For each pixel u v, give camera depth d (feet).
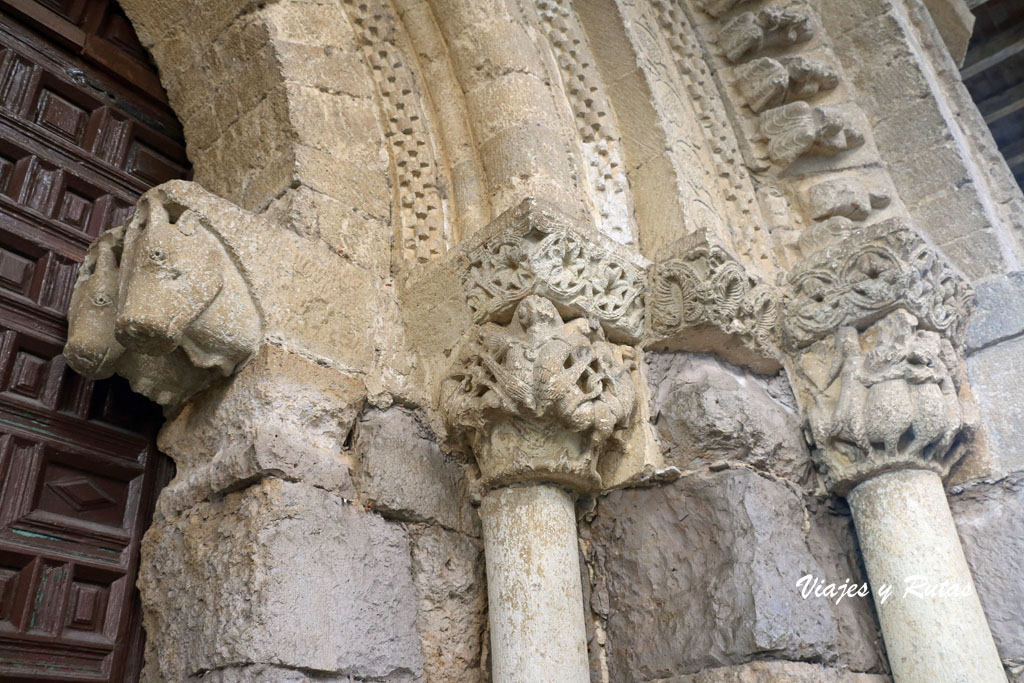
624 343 8.84
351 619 6.86
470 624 7.93
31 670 6.64
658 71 10.84
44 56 9.20
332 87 9.53
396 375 8.45
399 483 7.77
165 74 10.28
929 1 13.58
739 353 9.11
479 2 9.96
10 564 6.85
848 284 9.13
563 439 7.78
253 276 7.54
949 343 9.18
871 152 11.29
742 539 7.85
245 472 6.88
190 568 6.92
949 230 10.68
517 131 9.23
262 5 9.51
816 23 11.92
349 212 8.94
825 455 8.85
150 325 6.69
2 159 8.32
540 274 7.93
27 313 7.77
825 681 7.43
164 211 7.32
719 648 7.45
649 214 9.90
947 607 7.82
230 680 6.16
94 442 7.77
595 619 8.36
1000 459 9.19
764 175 10.98
